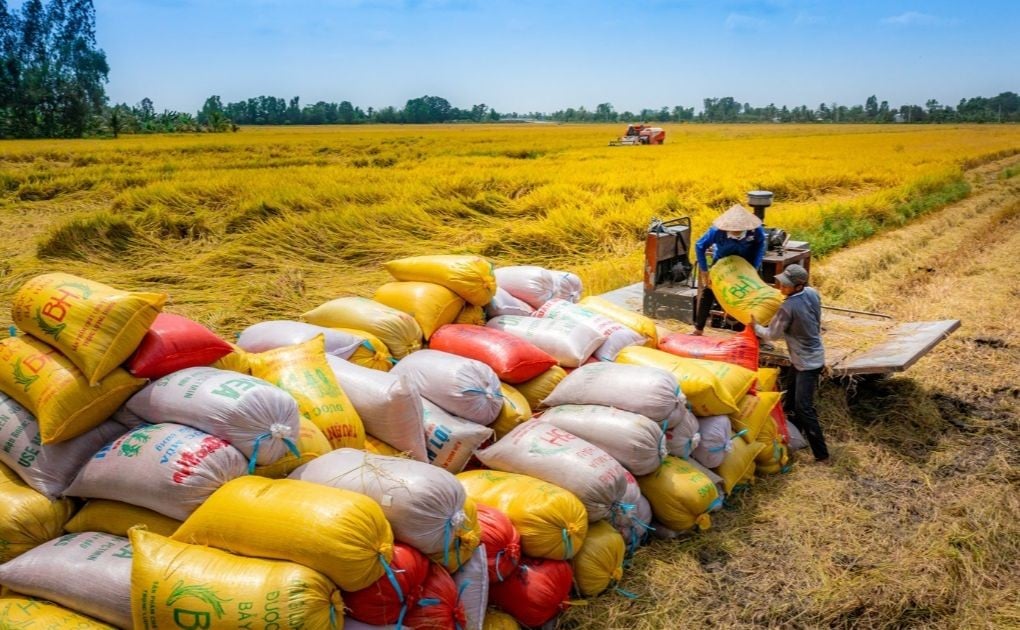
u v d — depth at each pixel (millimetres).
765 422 5043
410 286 5152
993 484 4988
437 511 2947
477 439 4055
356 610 2820
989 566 4117
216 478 2994
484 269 5168
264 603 2506
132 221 13422
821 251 11852
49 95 67000
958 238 14320
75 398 3211
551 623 3541
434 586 2998
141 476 2992
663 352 5238
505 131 95312
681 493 4199
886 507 4734
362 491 3002
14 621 2783
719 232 6227
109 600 2773
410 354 4551
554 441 3973
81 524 3189
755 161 30484
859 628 3645
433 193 17250
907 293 10062
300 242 12719
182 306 9078
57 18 69812
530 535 3469
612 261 11266
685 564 4070
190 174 22484
